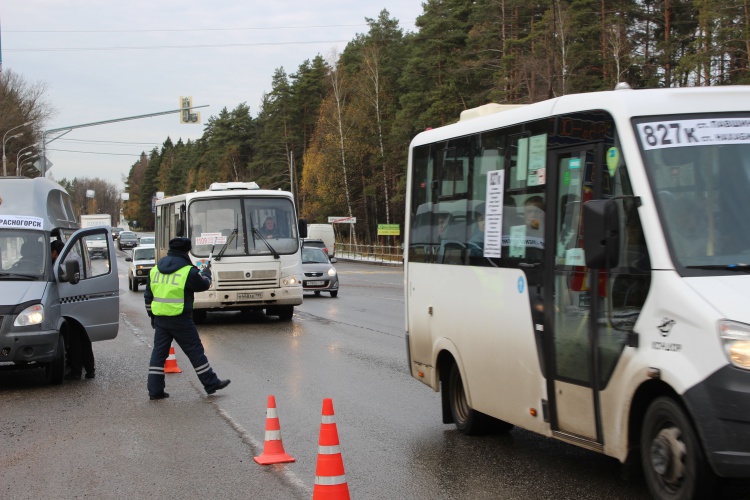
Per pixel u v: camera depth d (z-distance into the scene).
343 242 82.00
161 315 10.84
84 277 12.82
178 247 11.05
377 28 83.56
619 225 5.66
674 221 5.54
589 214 5.65
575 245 6.35
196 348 10.94
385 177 75.38
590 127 6.26
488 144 7.75
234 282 19.94
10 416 9.95
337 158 79.56
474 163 8.01
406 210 9.62
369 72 79.69
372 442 8.24
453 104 57.94
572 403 6.36
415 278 9.23
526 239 7.02
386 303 26.52
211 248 19.97
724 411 4.91
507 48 50.03
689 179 5.70
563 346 6.45
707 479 5.09
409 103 64.69
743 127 5.87
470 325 7.93
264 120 111.81
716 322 5.03
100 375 13.13
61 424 9.43
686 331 5.20
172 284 10.84
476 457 7.61
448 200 8.52
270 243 20.30
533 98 46.06
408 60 67.94
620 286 5.80
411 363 9.38
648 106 5.91
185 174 158.38
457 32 63.84
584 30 46.44
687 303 5.21
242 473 7.24
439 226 8.70
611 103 6.03
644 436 5.62
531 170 7.02
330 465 6.03
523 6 56.19
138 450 8.14
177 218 21.11
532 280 6.89
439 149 8.79
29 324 11.44
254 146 110.50
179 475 7.21
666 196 5.62
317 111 95.31
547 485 6.64
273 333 18.27
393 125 69.38
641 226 5.64
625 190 5.82
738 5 39.16
